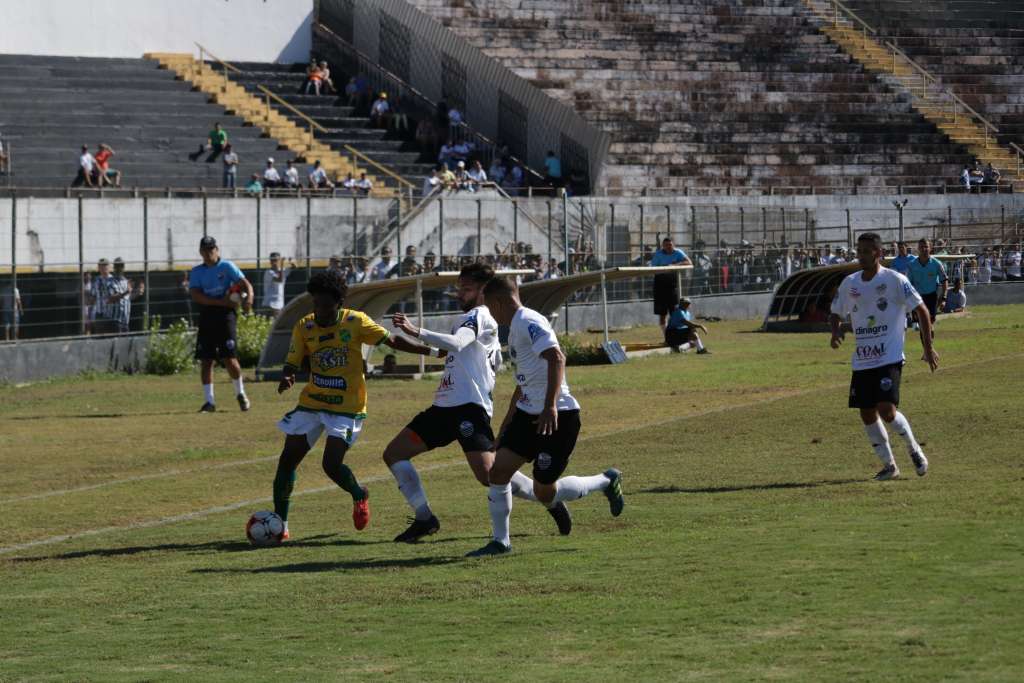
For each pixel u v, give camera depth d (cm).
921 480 3594
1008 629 2003
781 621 2150
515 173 14062
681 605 2306
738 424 5072
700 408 5762
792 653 1966
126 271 9006
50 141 12425
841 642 2000
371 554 2991
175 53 15138
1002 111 17862
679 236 12581
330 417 3206
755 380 6844
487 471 3023
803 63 17138
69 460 4816
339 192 11831
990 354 7481
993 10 19000
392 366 7888
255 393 7088
